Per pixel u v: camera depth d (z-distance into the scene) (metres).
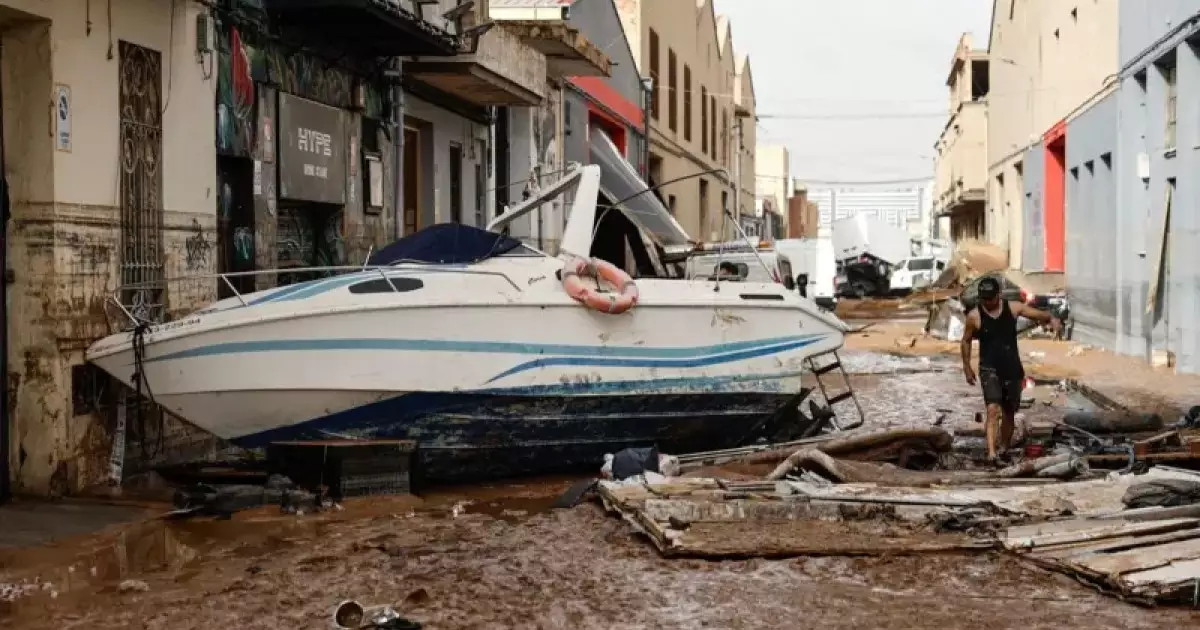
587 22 27.23
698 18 45.16
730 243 17.41
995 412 10.59
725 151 53.09
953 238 75.50
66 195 8.82
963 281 43.19
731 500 8.38
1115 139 23.73
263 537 8.09
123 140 9.55
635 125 33.28
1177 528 7.43
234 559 7.47
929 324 30.50
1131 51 22.14
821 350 11.63
